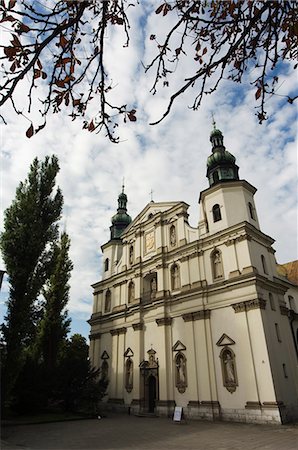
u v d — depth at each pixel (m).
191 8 3.91
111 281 42.50
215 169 35.41
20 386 27.92
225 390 25.22
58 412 30.28
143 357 33.03
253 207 32.53
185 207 36.44
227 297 27.64
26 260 24.36
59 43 3.41
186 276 31.86
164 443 16.34
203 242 31.70
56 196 28.19
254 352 24.39
